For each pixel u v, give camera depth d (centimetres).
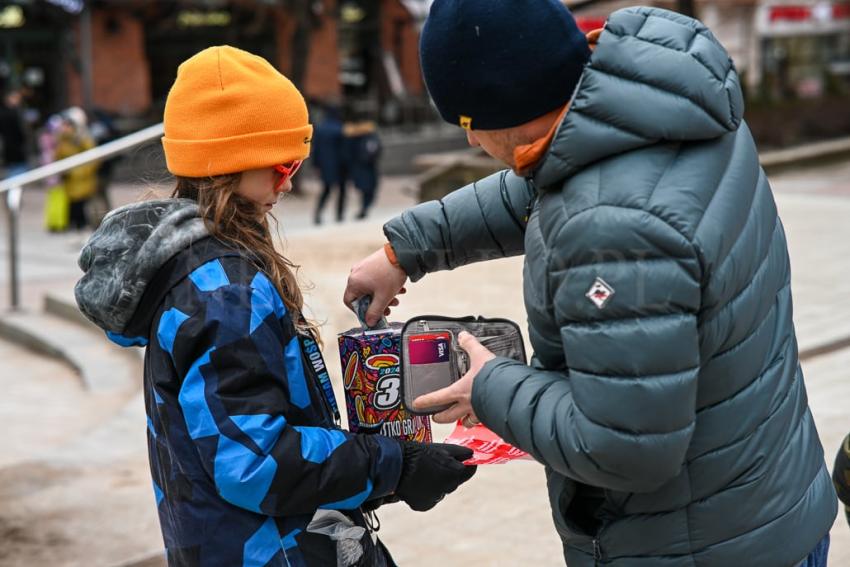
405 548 362
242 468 169
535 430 163
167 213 178
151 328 179
